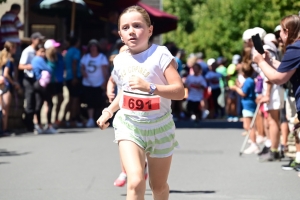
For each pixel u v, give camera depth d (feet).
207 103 146.00
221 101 148.25
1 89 88.12
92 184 56.70
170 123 37.81
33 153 75.36
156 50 36.96
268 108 68.95
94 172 62.75
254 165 67.51
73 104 110.32
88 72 107.45
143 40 36.78
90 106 108.68
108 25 135.54
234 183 57.57
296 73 44.62
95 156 73.31
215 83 146.30
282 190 54.49
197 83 126.93
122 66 37.19
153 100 36.91
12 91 95.50
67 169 64.39
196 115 125.08
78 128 106.83
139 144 36.86
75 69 109.19
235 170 64.39
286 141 72.64
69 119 110.93
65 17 132.98
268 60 46.44
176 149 80.79
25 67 96.68
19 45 102.47
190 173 62.64
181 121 136.56
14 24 101.35
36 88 96.78
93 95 107.86
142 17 36.76
